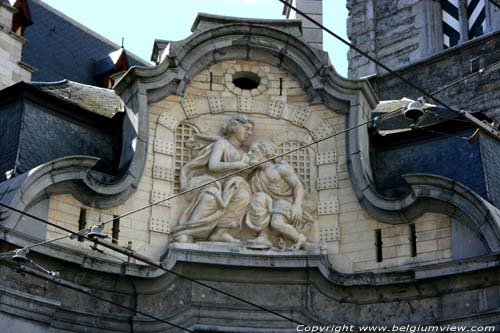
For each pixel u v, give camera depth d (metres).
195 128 31.34
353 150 31.00
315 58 31.59
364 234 30.48
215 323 29.33
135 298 29.30
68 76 44.31
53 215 28.83
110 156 31.47
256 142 31.27
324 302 29.86
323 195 31.08
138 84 30.78
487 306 28.56
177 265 29.39
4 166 29.72
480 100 41.53
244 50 31.78
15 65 39.62
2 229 27.28
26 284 27.81
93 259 28.56
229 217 30.36
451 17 44.69
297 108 31.88
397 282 29.41
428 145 31.92
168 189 30.50
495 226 28.56
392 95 43.66
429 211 29.91
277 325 29.48
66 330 28.28
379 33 45.59
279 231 30.34
